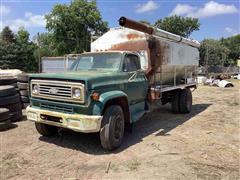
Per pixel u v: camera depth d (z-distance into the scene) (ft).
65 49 174.40
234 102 47.67
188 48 36.99
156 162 18.06
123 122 20.92
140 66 25.35
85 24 175.63
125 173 16.34
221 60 227.40
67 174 16.15
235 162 18.29
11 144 21.33
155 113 35.60
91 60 24.00
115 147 20.15
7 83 32.73
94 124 18.22
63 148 20.53
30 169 16.78
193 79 39.93
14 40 186.70
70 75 19.19
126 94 21.86
